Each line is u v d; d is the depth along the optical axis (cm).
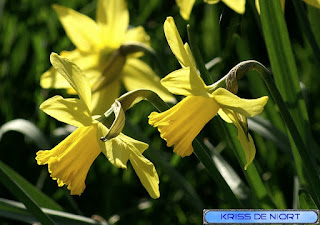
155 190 49
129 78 69
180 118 49
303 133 56
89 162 50
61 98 49
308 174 50
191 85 48
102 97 69
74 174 49
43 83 67
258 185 57
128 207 80
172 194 80
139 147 49
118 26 69
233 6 60
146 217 79
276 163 75
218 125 60
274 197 71
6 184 52
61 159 49
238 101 47
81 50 70
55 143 80
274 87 49
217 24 81
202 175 81
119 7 69
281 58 55
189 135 49
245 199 64
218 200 78
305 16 58
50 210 62
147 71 69
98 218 68
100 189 81
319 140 80
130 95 50
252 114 47
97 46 70
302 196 51
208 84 56
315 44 58
